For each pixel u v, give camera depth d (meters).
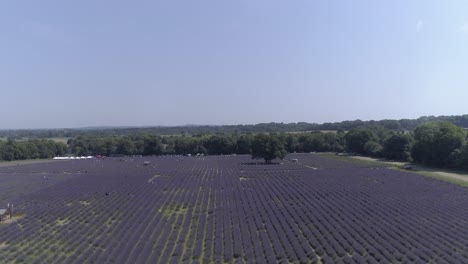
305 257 43.72
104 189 92.94
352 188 88.56
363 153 188.00
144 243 49.41
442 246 46.72
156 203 74.88
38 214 67.25
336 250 46.28
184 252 46.88
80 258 44.00
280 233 52.69
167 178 111.94
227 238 50.75
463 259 42.28
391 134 174.88
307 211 66.25
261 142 149.38
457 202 70.75
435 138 127.31
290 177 110.00
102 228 57.72
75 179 112.25
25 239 53.06
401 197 76.44
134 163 163.50
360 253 45.62
